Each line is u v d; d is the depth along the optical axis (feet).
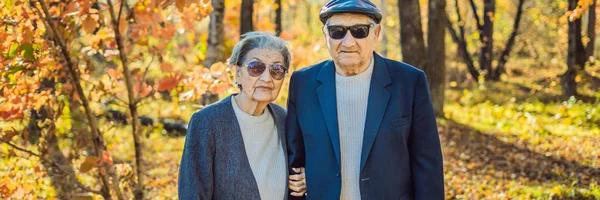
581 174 24.26
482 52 67.77
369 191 8.73
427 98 8.95
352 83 9.02
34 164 14.30
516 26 67.00
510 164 27.22
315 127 9.07
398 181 8.86
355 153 8.91
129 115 14.55
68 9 12.14
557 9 66.18
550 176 24.53
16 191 13.43
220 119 9.07
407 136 8.98
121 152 28.14
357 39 8.73
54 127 13.44
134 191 14.29
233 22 32.73
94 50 13.97
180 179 9.09
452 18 83.92
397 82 9.05
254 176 9.09
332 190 8.91
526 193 21.33
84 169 12.92
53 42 13.03
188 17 14.01
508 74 75.61
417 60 37.91
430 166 8.94
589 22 52.54
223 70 14.06
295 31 26.50
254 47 9.13
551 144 31.37
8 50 12.04
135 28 12.78
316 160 9.03
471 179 24.53
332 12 8.72
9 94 12.67
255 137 9.27
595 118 37.83
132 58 14.11
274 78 9.09
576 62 48.47
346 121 8.97
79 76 13.10
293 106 9.53
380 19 8.93
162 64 13.61
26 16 12.39
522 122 38.45
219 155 9.00
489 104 47.67
